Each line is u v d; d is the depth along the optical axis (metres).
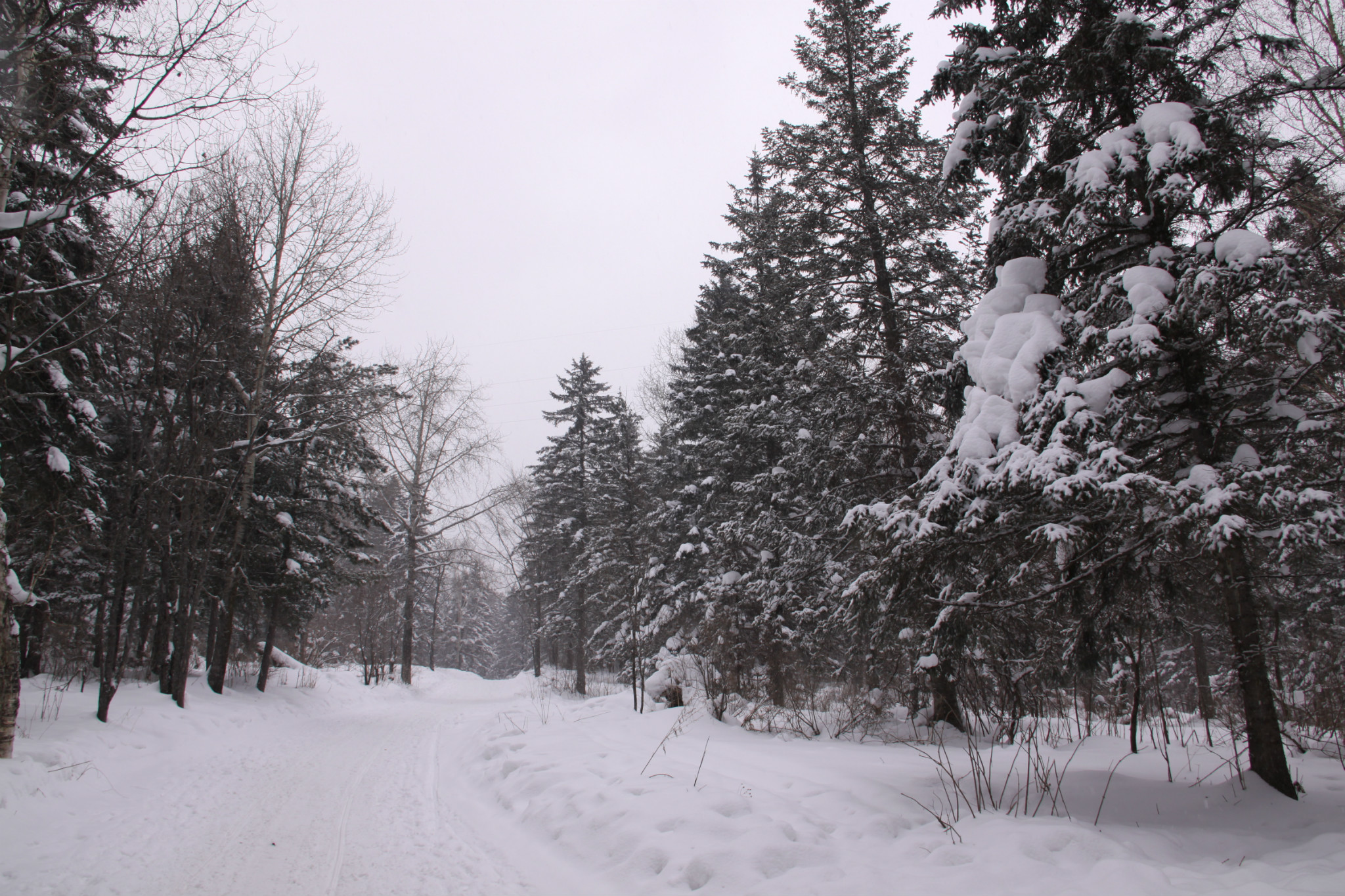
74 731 9.24
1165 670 16.72
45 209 7.82
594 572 24.66
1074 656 6.84
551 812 6.39
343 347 16.70
